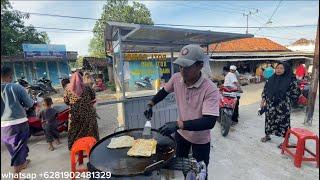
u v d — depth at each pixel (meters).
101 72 21.31
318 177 3.56
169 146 2.20
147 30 3.99
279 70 4.45
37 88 12.58
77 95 4.27
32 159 4.43
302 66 9.74
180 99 2.37
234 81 5.75
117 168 1.85
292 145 4.45
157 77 5.08
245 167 3.91
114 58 5.25
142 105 4.39
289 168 3.85
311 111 6.06
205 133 2.48
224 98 5.44
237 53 17.59
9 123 3.50
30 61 18.88
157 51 5.97
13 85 3.50
